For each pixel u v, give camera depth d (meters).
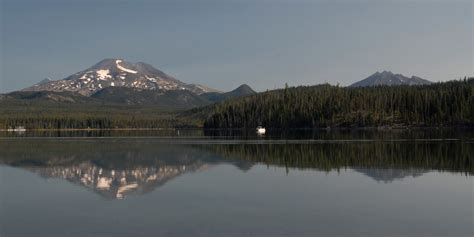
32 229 25.61
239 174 46.06
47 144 100.25
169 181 42.00
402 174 44.69
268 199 33.00
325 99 179.25
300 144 89.75
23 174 48.00
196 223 26.34
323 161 56.50
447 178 41.88
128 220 27.25
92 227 25.86
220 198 33.53
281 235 23.94
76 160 62.19
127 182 41.81
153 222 26.69
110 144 97.88
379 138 106.12
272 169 49.62
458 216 27.66
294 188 37.50
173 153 71.69
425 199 32.59
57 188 38.81
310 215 28.09
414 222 26.36
